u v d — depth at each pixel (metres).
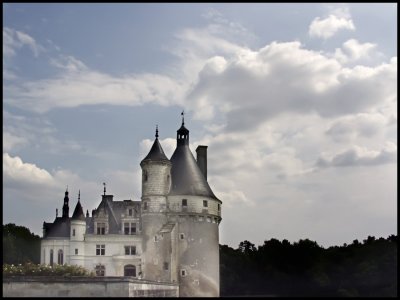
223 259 140.75
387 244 123.69
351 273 122.19
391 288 103.88
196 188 89.19
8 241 112.25
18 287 61.34
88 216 90.19
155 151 89.00
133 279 61.72
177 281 84.81
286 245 138.88
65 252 84.25
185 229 86.94
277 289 130.62
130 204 88.44
